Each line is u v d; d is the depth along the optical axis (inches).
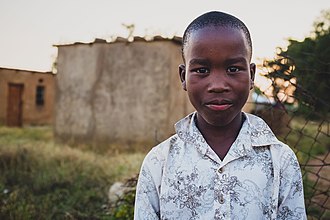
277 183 55.0
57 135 478.6
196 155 55.9
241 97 52.4
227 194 53.8
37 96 788.6
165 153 58.1
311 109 122.3
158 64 426.9
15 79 755.4
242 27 53.1
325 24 498.6
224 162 54.7
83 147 419.8
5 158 266.8
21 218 165.3
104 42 450.6
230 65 51.7
